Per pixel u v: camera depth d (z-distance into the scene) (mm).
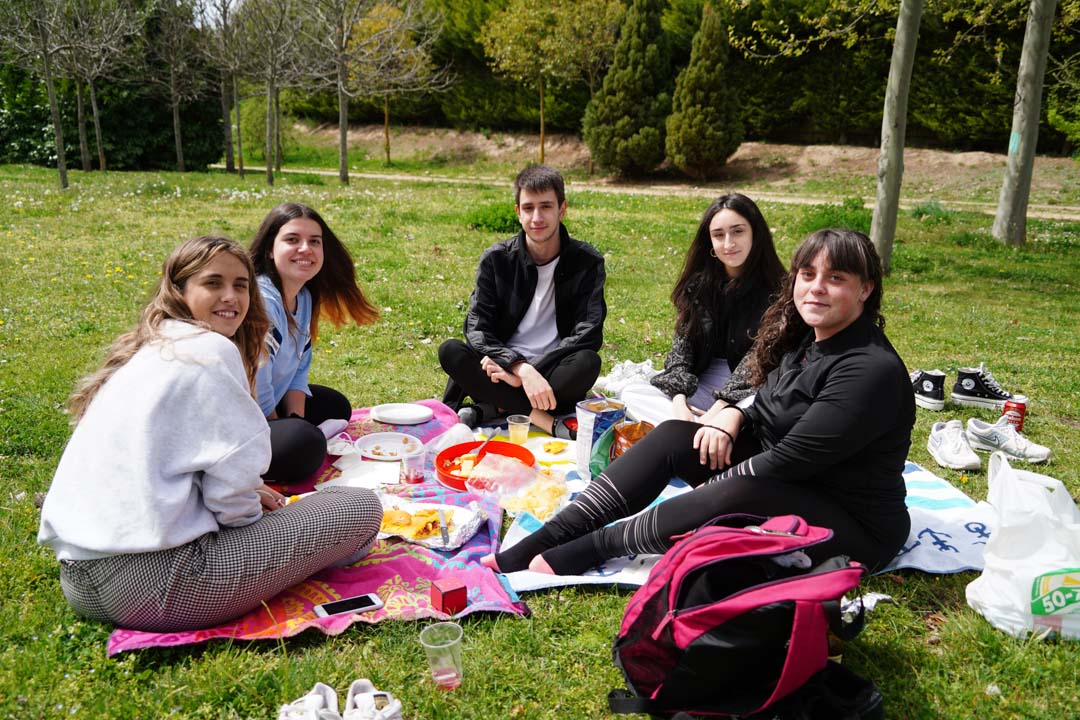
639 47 26891
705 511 2951
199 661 2602
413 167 33906
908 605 3084
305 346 4293
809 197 22953
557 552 3184
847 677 2332
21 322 6625
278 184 20656
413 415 4773
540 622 2898
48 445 4277
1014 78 23531
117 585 2570
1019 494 2928
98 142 24641
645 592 2473
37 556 3141
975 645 2809
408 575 3102
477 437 4520
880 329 3123
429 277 9398
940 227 15672
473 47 32812
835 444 2857
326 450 3967
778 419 3115
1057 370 6703
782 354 3379
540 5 27906
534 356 4949
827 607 2209
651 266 10859
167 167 27734
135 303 7457
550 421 4793
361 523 2926
